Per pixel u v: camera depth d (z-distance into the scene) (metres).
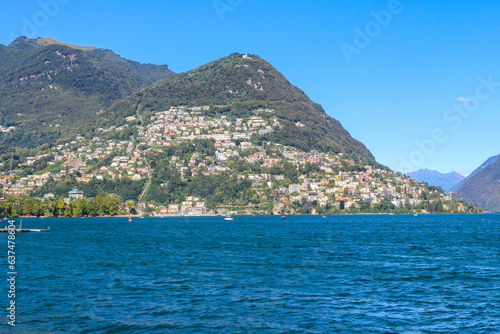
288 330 47.03
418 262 92.12
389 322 49.38
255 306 55.81
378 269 82.56
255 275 76.62
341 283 69.38
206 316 51.81
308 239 154.75
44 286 68.19
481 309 54.19
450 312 52.97
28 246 130.12
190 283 69.81
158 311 53.94
